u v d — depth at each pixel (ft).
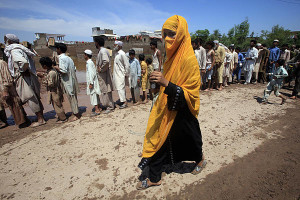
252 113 14.65
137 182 7.64
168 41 5.64
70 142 11.10
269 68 27.32
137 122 13.71
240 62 27.40
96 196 7.02
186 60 5.44
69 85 13.44
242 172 7.98
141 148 10.18
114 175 8.10
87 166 8.77
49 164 9.05
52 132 12.57
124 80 16.28
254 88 23.40
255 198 6.61
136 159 9.18
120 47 15.70
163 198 6.78
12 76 12.41
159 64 18.35
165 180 7.64
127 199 6.81
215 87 24.07
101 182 7.72
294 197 6.55
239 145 10.11
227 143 10.34
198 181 7.54
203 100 18.53
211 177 7.73
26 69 12.24
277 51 25.93
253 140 10.60
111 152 9.87
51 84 12.70
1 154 10.08
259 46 26.89
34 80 13.17
